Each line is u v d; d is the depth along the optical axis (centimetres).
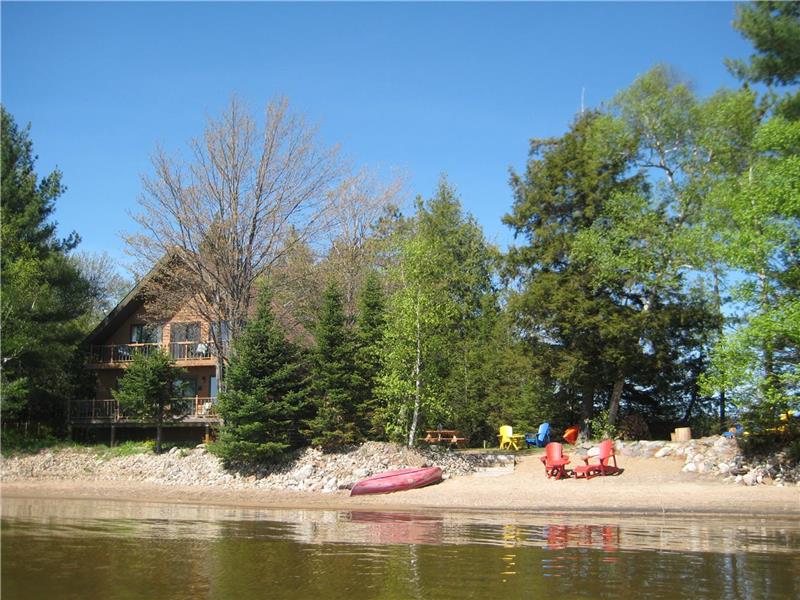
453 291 4688
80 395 4403
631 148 3422
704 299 3262
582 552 1350
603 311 3353
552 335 3597
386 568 1198
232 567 1205
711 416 3828
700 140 3266
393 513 2084
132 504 2375
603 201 3444
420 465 2875
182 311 4100
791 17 3056
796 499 2172
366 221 4372
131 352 4275
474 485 2625
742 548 1391
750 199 2519
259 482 2917
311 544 1455
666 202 3291
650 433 3966
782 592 1020
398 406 3080
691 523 1809
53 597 1007
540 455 3203
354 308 4006
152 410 3538
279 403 3047
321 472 2872
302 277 4044
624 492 2362
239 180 3753
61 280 4162
